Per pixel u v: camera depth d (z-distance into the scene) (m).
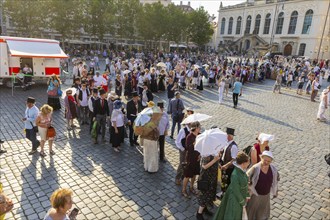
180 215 5.36
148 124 6.77
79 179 6.54
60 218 3.32
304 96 20.19
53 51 17.30
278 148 9.27
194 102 15.80
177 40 57.91
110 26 47.72
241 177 4.14
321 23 56.66
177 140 6.38
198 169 5.74
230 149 5.48
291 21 62.69
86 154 7.96
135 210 5.45
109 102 9.30
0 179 6.32
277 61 41.00
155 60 34.66
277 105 16.45
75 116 10.02
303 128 11.86
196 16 59.16
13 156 7.56
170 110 9.70
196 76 19.52
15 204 5.44
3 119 10.65
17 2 34.56
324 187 6.78
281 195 6.31
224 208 4.29
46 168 6.98
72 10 40.28
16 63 16.41
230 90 20.67
